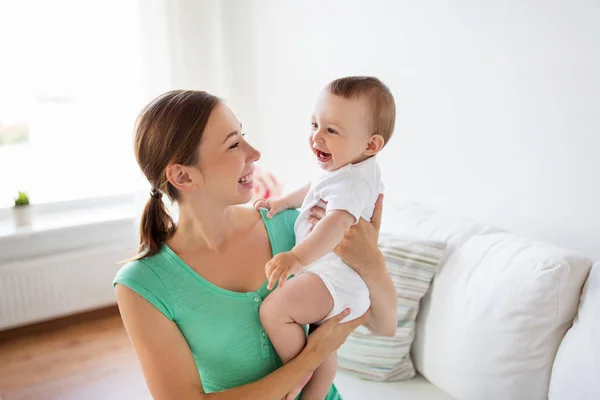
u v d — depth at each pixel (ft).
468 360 5.54
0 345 10.33
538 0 6.00
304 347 4.05
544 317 5.11
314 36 9.75
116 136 12.21
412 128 8.06
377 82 4.23
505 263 5.60
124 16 11.57
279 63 10.85
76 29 11.46
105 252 11.09
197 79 11.71
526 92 6.30
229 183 3.85
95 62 11.75
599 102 5.56
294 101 10.61
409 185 8.33
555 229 6.23
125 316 3.80
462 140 7.25
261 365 4.06
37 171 11.71
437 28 7.32
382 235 6.72
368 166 4.22
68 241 10.96
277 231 4.46
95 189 12.26
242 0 11.40
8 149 11.41
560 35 5.84
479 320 5.51
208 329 3.89
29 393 8.67
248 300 3.99
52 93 11.56
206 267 4.04
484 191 7.05
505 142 6.64
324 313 4.07
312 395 4.33
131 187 12.17
